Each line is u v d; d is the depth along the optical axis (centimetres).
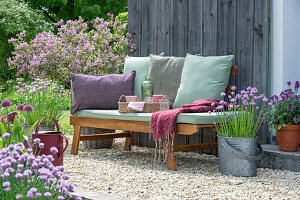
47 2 1495
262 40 401
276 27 397
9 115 338
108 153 455
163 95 443
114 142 542
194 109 353
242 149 325
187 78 419
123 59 639
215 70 401
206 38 456
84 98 442
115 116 402
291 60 399
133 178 312
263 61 400
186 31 479
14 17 1380
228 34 433
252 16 410
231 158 326
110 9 1449
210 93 396
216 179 310
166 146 346
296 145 352
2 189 187
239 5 422
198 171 345
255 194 263
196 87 407
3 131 313
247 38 415
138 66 480
